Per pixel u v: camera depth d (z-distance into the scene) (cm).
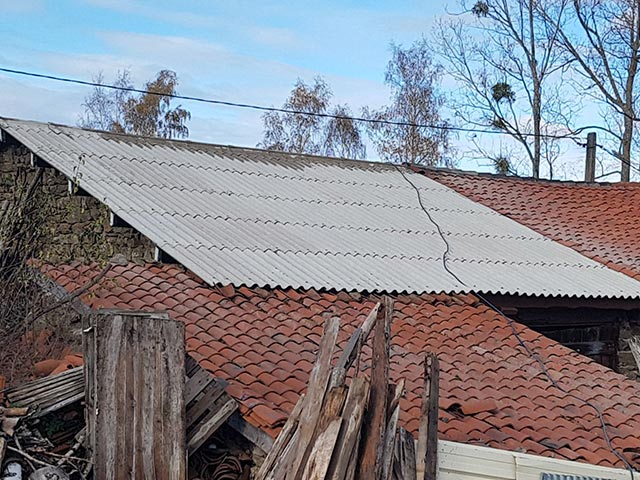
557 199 1458
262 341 783
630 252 1216
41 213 1051
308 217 1114
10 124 1144
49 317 846
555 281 1055
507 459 602
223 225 1013
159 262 923
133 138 1247
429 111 3055
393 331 882
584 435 726
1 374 736
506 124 2491
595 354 1105
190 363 662
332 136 3225
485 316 955
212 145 1312
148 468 587
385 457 521
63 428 623
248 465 641
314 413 529
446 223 1216
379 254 1044
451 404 733
